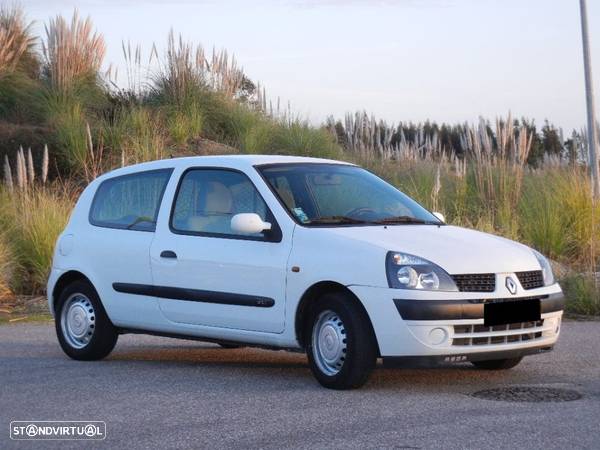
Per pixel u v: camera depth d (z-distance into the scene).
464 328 8.48
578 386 8.93
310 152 26.28
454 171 24.20
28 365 10.39
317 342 8.89
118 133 23.92
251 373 9.84
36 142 23.25
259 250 9.31
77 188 22.09
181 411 7.93
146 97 27.17
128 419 7.67
